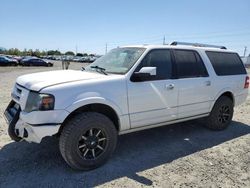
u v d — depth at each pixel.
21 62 37.88
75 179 3.56
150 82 4.33
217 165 4.11
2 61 35.09
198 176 3.74
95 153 3.88
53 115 3.47
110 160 4.17
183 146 4.85
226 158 4.38
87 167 3.78
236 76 5.92
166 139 5.20
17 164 3.94
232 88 5.79
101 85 3.84
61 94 3.52
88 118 3.68
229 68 5.86
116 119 4.11
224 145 4.96
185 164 4.11
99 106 3.92
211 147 4.85
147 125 4.44
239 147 4.88
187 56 5.04
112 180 3.57
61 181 3.50
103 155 3.91
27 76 4.18
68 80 3.76
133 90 4.13
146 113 4.34
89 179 3.57
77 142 3.63
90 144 3.77
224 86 5.59
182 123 6.26
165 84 4.52
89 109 3.90
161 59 4.60
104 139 3.91
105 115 4.15
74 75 4.11
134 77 4.16
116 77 4.04
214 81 5.37
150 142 5.01
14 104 4.23
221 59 5.73
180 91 4.75
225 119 5.86
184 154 4.49
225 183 3.57
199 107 5.19
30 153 4.32
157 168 3.95
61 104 3.50
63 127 3.69
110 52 5.16
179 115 4.86
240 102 6.17
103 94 3.83
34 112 3.44
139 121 4.30
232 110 5.95
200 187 3.46
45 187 3.35
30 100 3.57
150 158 4.29
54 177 3.59
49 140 4.86
